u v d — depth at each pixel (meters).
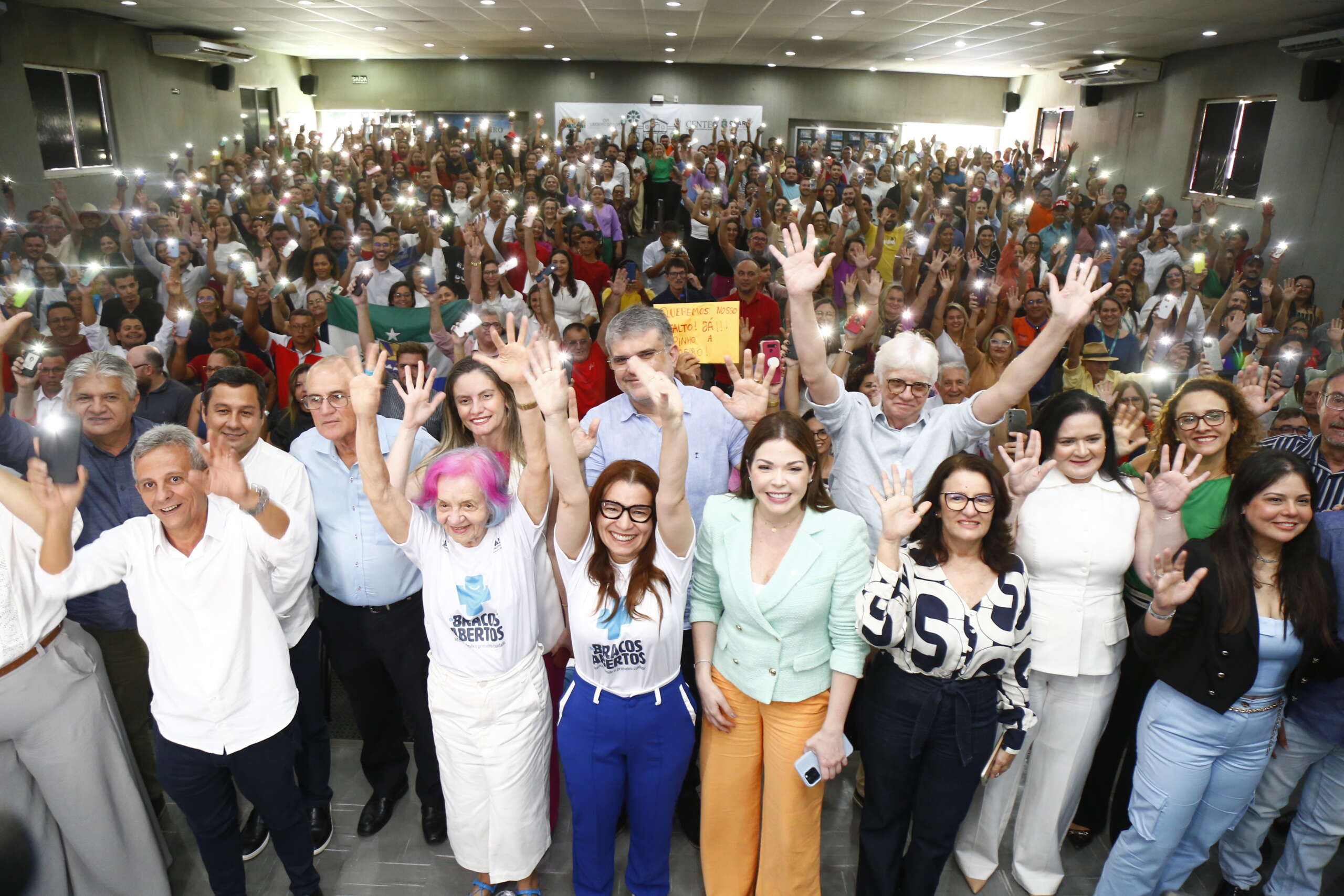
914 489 2.71
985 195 11.62
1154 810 2.42
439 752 2.52
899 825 2.47
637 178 12.89
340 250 8.00
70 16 11.49
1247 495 2.25
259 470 2.60
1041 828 2.65
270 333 5.52
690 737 2.48
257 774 2.38
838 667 2.33
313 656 2.78
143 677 2.88
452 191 11.97
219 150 15.72
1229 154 12.33
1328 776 2.49
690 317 3.37
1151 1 9.02
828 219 8.77
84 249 8.45
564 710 2.47
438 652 2.45
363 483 2.33
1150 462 2.90
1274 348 5.67
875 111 19.08
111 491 2.74
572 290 6.61
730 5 10.43
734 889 2.59
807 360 2.67
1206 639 2.29
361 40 14.77
